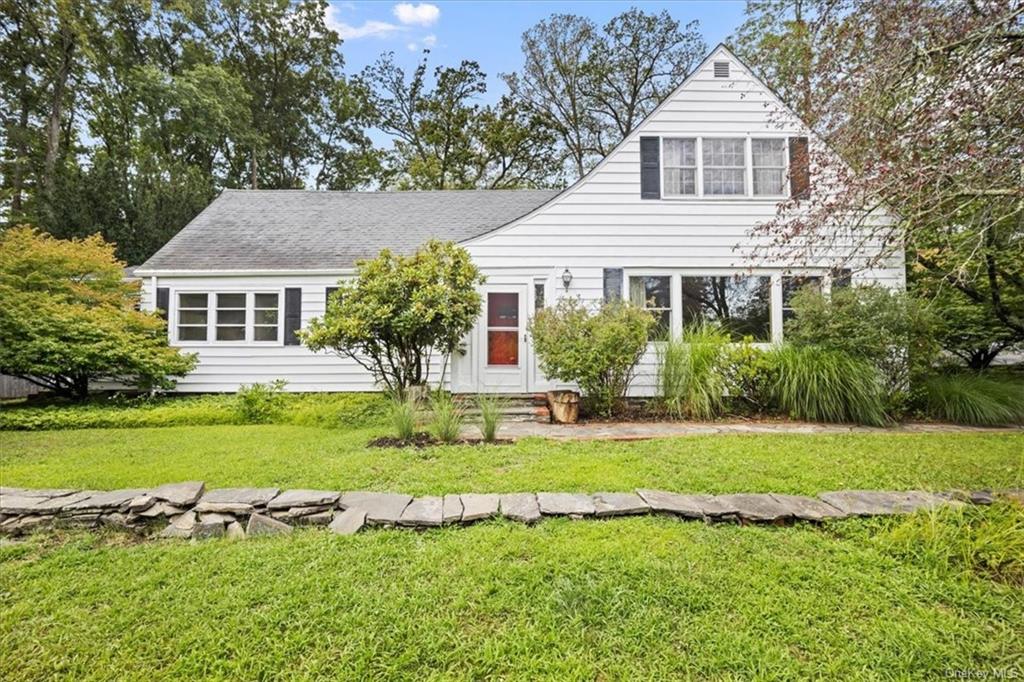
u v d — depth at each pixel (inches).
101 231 607.8
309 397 390.0
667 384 331.3
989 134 168.1
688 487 173.6
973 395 310.3
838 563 121.9
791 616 101.2
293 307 415.5
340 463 204.7
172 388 403.5
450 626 98.9
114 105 834.2
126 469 200.2
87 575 121.0
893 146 184.5
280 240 454.9
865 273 356.5
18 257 380.2
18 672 87.9
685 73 924.0
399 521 144.2
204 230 464.8
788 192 356.5
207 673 87.5
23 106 769.6
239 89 890.7
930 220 178.4
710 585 112.1
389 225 480.1
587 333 319.0
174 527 146.5
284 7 978.1
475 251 386.3
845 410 306.8
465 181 1004.6
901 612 102.9
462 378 385.4
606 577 114.7
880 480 179.9
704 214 379.9
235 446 245.6
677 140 383.6
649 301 353.1
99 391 418.0
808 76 258.1
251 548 134.3
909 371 319.6
